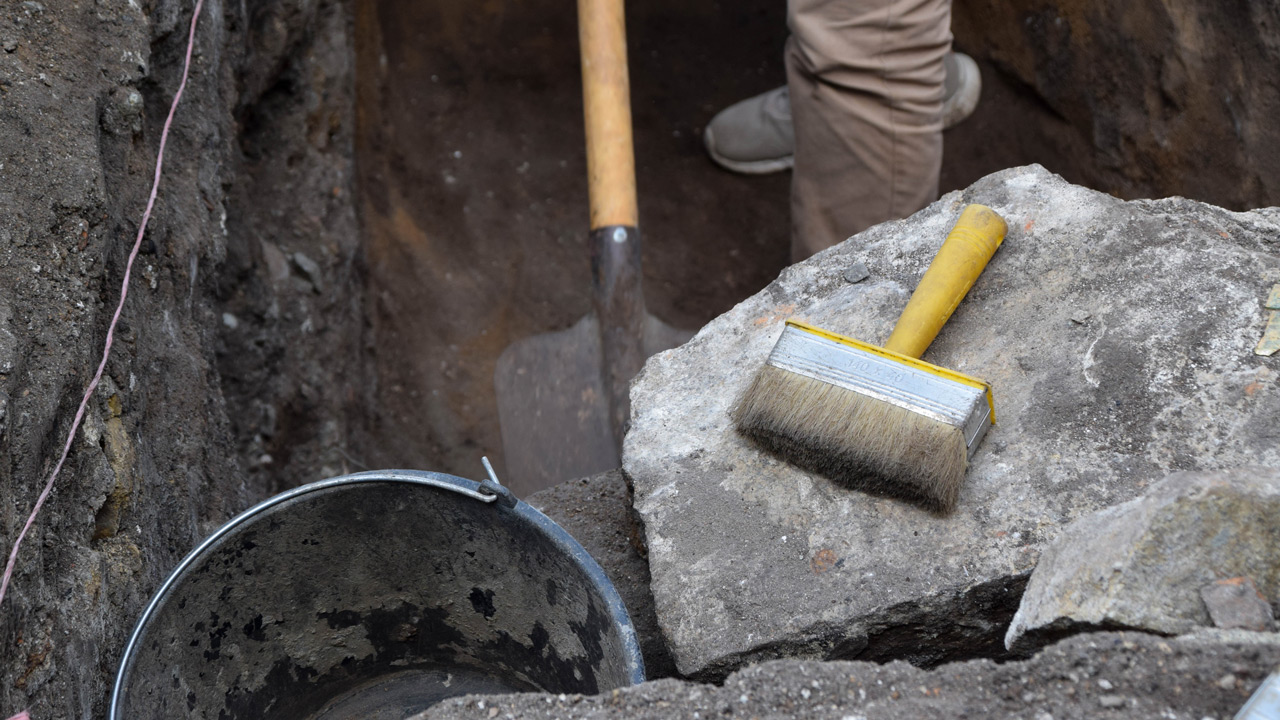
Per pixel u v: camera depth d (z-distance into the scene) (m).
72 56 1.70
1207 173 2.54
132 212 1.77
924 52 2.29
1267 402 1.43
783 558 1.48
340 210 2.99
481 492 1.52
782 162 3.50
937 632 1.45
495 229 3.43
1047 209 1.73
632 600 1.88
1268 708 0.89
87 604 1.34
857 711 1.05
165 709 1.48
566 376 2.71
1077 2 2.84
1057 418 1.50
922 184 2.50
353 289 3.03
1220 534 1.10
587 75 2.61
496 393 2.81
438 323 3.24
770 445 1.54
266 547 1.57
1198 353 1.50
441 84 3.60
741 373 1.71
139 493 1.59
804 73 2.44
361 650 1.82
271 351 2.58
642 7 3.82
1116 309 1.58
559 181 3.55
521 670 1.78
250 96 2.66
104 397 1.53
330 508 1.59
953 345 1.62
